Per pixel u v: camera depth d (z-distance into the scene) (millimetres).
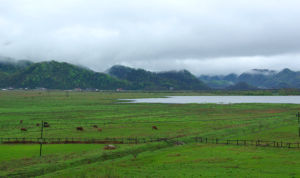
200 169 45469
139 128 92750
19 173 44594
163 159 53969
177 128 92750
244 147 63438
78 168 48156
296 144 65312
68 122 104812
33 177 43656
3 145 66688
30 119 111438
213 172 43281
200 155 56219
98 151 58938
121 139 73438
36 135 78750
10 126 94562
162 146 67188
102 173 44844
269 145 64875
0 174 44062
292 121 106500
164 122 106500
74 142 70438
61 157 54219
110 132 85000
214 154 56656
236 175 41125
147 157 56219
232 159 51781
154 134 81500
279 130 86562
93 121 108125
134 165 49875
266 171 42625
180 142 70562
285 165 45844
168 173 43844
